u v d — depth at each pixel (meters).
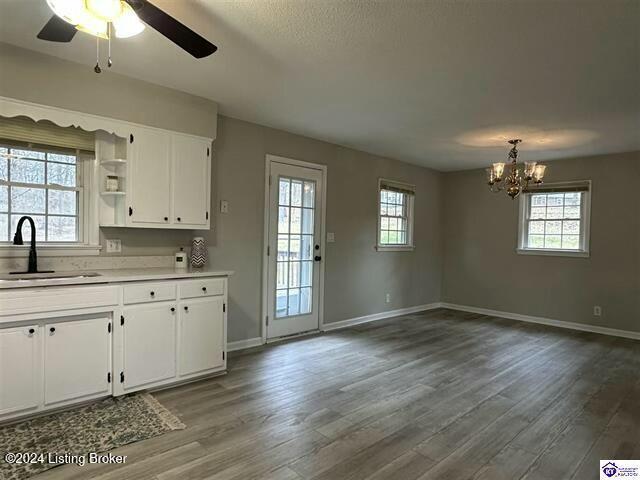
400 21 2.18
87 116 2.87
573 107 3.48
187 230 3.75
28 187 2.94
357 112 3.80
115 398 2.83
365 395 3.08
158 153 3.23
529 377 3.55
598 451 2.34
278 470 2.08
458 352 4.28
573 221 5.61
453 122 4.03
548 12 2.05
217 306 3.37
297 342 4.54
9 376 2.41
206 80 3.08
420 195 6.49
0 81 2.54
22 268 2.88
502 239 6.23
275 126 4.36
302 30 2.30
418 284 6.53
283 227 4.61
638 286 5.02
